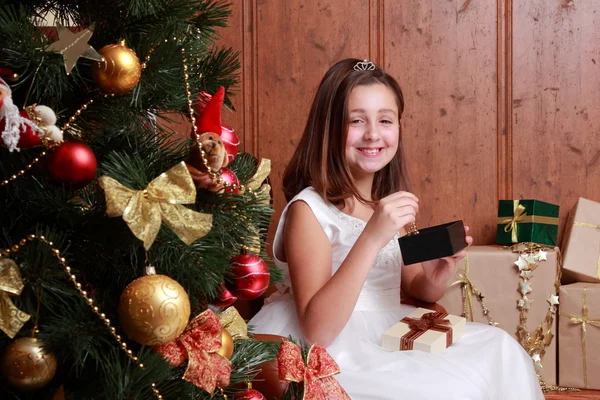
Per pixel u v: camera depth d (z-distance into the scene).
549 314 1.75
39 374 0.67
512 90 2.05
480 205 2.09
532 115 2.06
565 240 1.92
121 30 0.80
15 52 0.66
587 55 2.03
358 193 1.47
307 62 2.08
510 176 2.07
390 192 1.66
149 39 0.77
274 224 2.08
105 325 0.70
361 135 1.45
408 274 1.60
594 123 2.04
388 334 1.29
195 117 0.85
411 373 1.16
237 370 0.88
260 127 2.10
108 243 0.73
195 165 0.77
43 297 0.69
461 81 2.06
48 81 0.69
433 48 2.06
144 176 0.71
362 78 1.47
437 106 2.08
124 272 0.78
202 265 0.76
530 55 2.04
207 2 0.87
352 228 1.45
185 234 0.68
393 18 2.06
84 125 0.78
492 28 2.04
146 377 0.69
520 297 1.77
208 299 0.89
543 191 2.07
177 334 0.70
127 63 0.71
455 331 1.33
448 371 1.16
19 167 0.73
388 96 1.48
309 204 1.43
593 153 2.04
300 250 1.38
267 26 2.08
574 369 1.76
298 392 0.92
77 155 0.68
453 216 2.10
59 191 0.73
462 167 2.09
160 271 0.77
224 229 0.84
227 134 0.85
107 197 0.65
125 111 0.79
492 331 1.41
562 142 2.05
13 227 0.73
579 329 1.75
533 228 1.83
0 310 0.64
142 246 0.74
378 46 2.07
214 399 0.82
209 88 0.93
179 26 0.81
